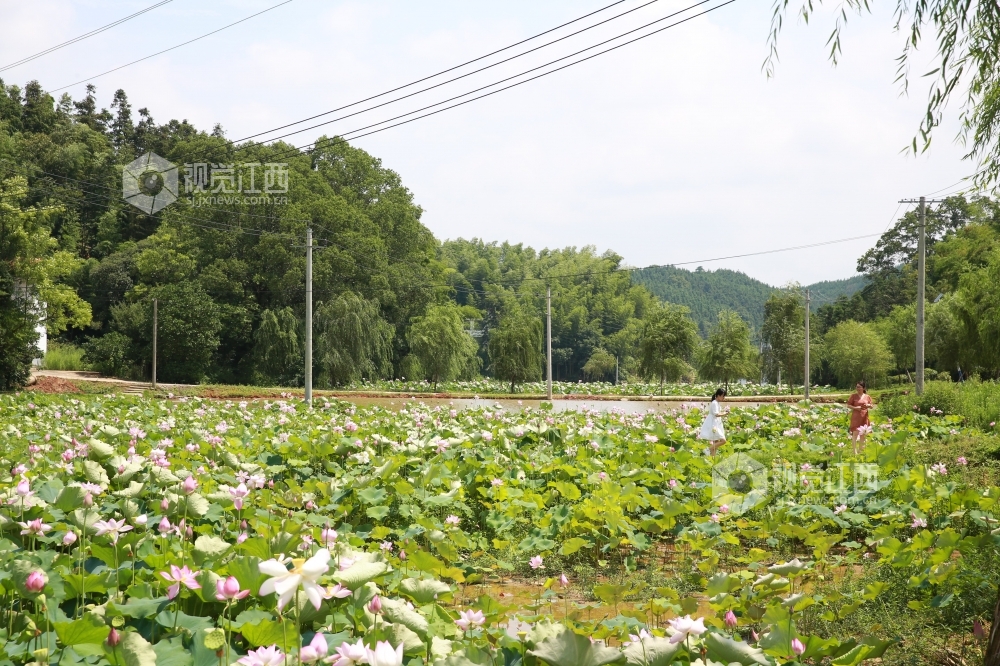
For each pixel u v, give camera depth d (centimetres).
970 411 1919
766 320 5491
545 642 332
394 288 6028
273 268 5519
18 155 6575
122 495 719
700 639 381
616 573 761
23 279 3688
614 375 11119
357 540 641
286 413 1981
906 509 802
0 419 1722
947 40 603
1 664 356
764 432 1819
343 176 6512
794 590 665
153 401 2245
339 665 273
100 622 354
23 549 556
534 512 870
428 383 5738
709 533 786
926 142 628
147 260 5575
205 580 428
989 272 2494
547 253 14850
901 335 4978
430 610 444
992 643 465
